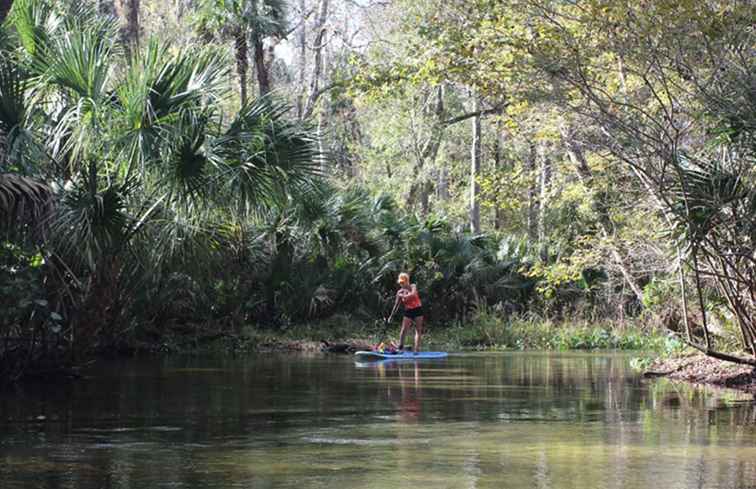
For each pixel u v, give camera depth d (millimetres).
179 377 13328
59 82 12641
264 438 7559
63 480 5793
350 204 23250
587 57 12484
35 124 12859
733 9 11430
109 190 12344
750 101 11266
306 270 22750
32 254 12039
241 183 13227
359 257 24625
